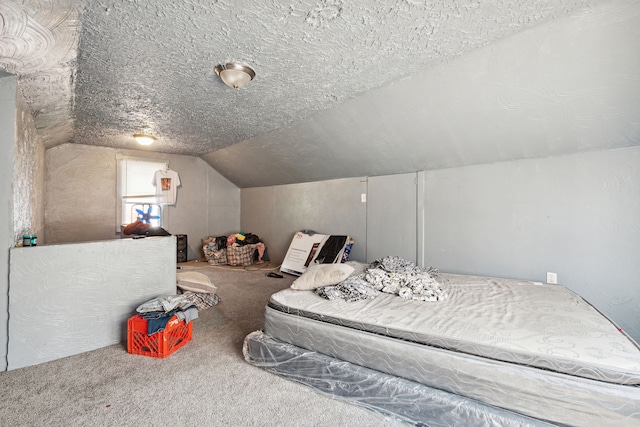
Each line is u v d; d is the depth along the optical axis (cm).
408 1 141
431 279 235
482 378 131
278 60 198
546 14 155
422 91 240
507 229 297
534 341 135
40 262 196
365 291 210
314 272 237
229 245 541
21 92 204
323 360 169
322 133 351
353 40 175
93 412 148
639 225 234
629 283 239
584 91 201
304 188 509
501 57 191
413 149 326
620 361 117
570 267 264
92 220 473
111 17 147
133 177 512
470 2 143
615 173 243
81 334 212
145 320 208
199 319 278
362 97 267
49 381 175
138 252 242
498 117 246
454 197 333
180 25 156
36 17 130
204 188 596
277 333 193
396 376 152
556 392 118
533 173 281
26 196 239
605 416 111
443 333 146
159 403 156
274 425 141
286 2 139
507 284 247
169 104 280
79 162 462
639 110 202
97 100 266
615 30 159
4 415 145
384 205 399
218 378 180
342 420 145
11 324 187
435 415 138
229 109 297
